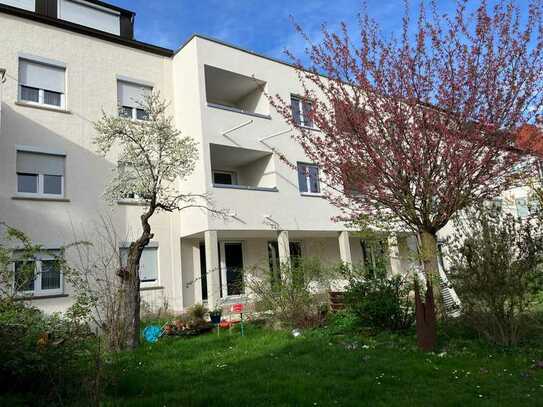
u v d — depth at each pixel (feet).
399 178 26.73
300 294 37.04
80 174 48.26
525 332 25.58
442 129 25.67
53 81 49.14
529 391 17.72
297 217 58.65
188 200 45.29
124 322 30.55
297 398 18.02
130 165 39.50
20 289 21.57
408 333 29.63
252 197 54.75
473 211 26.94
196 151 40.42
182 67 57.26
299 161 61.46
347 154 28.35
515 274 24.73
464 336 27.50
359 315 31.27
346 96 29.07
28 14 47.78
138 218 51.34
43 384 16.94
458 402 16.76
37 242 44.29
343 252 62.39
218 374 22.75
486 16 26.07
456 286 26.76
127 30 59.52
